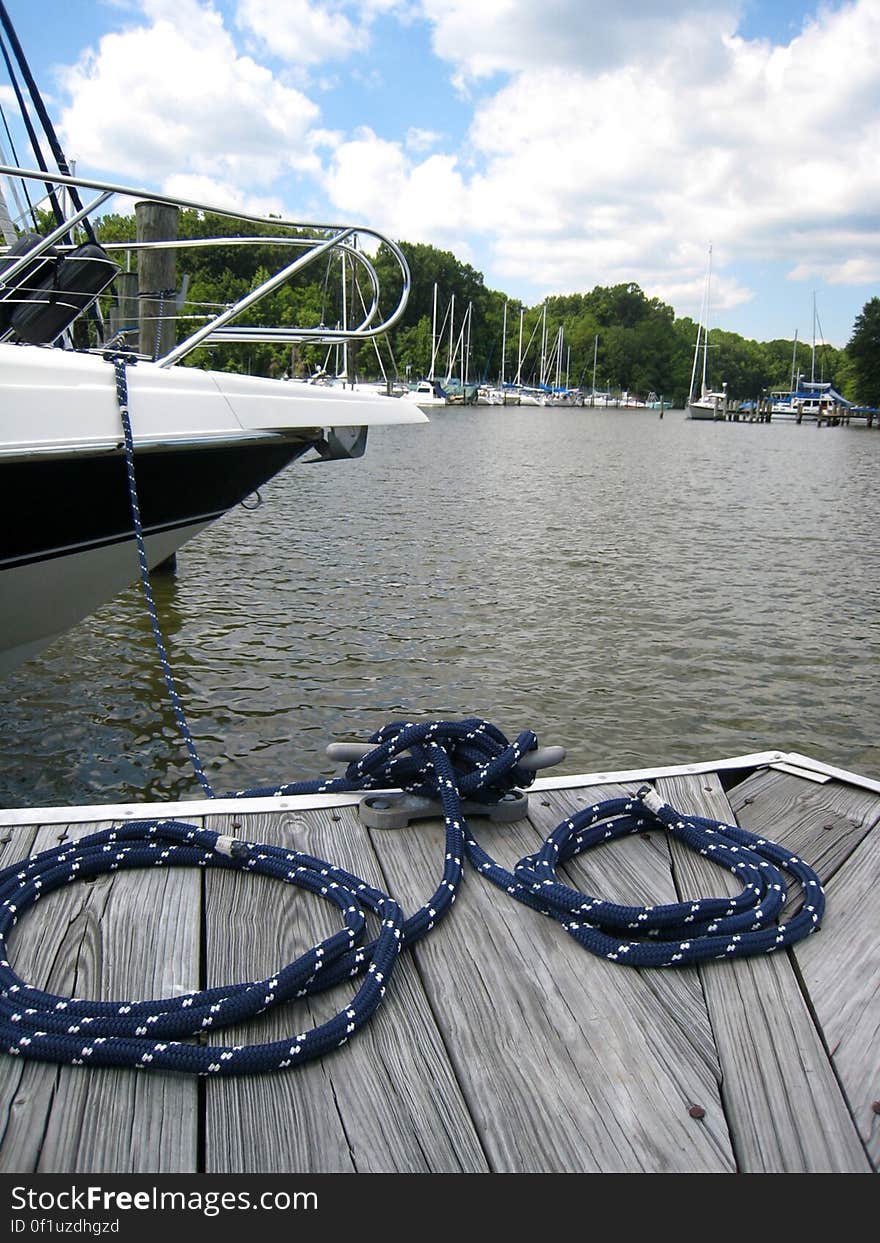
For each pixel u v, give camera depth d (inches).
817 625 356.5
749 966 76.2
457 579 408.5
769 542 547.2
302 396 185.5
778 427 2829.7
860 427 2893.7
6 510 148.6
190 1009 65.9
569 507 677.3
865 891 87.4
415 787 97.7
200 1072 62.1
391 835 94.0
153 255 263.3
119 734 226.4
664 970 75.4
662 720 253.9
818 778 110.7
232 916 79.7
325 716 243.4
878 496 839.1
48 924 77.9
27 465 145.2
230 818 96.3
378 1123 59.7
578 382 4552.2
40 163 216.2
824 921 82.5
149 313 240.5
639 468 1084.5
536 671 287.7
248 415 175.8
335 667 281.3
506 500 699.4
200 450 171.9
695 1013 70.4
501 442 1508.4
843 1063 65.8
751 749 238.4
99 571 176.2
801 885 88.0
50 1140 57.4
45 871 83.3
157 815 95.7
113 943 75.7
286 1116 59.9
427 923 78.5
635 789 106.5
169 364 173.3
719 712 261.6
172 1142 57.7
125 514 169.5
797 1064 65.6
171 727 231.6
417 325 3575.3
